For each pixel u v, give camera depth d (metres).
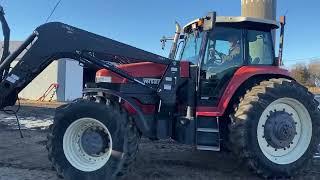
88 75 7.37
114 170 5.89
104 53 6.49
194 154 8.27
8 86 6.39
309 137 6.76
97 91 6.15
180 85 6.82
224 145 6.78
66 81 30.66
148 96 6.74
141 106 6.71
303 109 6.74
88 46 6.41
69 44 6.39
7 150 8.75
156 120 6.68
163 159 7.77
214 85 6.98
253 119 6.30
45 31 6.38
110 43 6.53
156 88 6.76
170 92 6.71
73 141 6.15
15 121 14.36
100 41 6.48
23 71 6.38
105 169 5.92
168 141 9.85
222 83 6.99
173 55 7.92
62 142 6.08
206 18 6.59
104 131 6.09
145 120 6.16
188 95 6.80
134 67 6.80
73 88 31.23
